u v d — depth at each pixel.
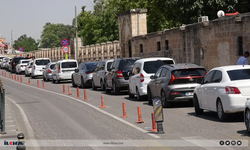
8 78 61.50
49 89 38.88
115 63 30.16
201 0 42.34
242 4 42.53
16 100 29.31
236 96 15.07
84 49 71.38
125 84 28.78
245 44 27.66
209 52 32.12
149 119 17.59
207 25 31.80
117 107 22.31
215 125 15.23
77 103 25.30
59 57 85.38
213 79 16.83
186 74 20.25
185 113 18.83
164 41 40.91
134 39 48.66
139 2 65.81
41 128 16.50
